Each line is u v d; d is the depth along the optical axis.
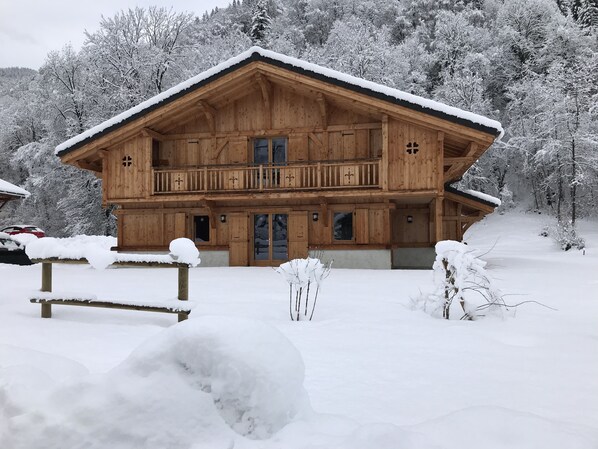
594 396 3.46
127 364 2.59
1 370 2.84
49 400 2.43
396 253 18.69
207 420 2.36
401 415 3.03
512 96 41.81
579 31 44.44
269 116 17.98
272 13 61.62
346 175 16.55
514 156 42.59
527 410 3.16
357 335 5.55
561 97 35.88
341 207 17.28
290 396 2.56
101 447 2.25
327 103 17.52
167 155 18.83
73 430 2.28
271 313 7.00
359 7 56.53
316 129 17.59
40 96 38.22
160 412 2.34
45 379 2.80
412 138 15.88
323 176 17.16
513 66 46.91
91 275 14.24
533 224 38.34
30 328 5.88
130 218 19.05
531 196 43.88
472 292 9.19
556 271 14.38
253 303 7.89
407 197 16.69
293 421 2.56
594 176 35.84
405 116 15.43
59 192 36.38
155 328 5.99
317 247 17.36
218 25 55.62
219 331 2.56
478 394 3.49
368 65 38.19
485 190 43.72
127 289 10.00
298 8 61.72
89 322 6.40
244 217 18.03
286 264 6.64
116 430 2.29
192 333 2.56
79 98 34.28
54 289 9.95
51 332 5.66
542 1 47.47
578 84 35.44
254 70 16.47
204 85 16.77
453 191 18.62
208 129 18.59
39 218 39.81
